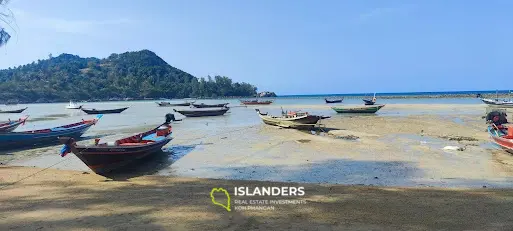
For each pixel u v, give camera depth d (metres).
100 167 12.92
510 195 9.73
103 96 165.75
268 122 30.31
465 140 19.78
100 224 7.82
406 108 50.59
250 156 16.31
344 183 11.55
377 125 27.92
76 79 178.50
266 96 190.50
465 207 8.73
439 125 27.14
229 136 23.44
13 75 189.62
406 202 9.23
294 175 12.74
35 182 12.06
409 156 15.52
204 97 183.75
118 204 9.34
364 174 12.67
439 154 15.86
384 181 11.70
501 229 7.28
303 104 80.19
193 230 7.39
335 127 27.12
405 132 23.61
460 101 73.00
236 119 39.34
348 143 19.28
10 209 9.01
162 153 17.53
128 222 7.92
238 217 8.18
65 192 10.72
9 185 11.65
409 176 12.27
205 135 24.23
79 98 158.75
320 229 7.35
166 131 18.81
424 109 47.25
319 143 19.45
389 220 7.87
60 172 13.72
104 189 11.08
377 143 19.16
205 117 43.50
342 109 42.97
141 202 9.50
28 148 19.94
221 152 17.50
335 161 14.85
